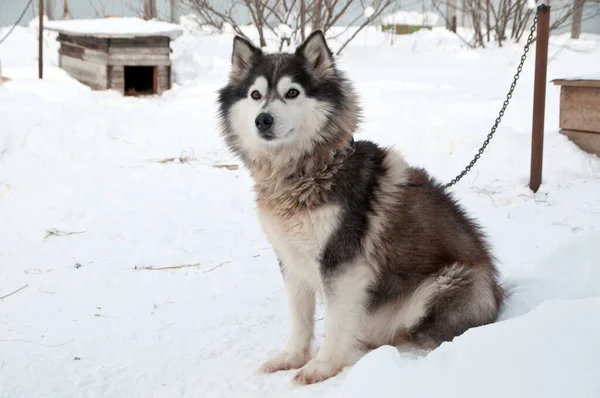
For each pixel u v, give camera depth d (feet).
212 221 22.29
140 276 17.95
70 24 44.80
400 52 60.29
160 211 22.81
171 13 74.49
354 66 52.01
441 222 12.11
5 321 15.06
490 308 11.87
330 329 11.61
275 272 18.16
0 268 18.39
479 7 65.16
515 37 68.49
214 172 27.14
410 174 12.52
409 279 11.93
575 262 14.08
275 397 10.82
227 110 12.91
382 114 33.19
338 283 11.48
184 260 19.15
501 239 19.24
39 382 11.85
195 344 13.53
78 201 23.41
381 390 8.12
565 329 7.78
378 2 68.18
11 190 24.11
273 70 12.06
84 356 13.07
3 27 68.54
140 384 11.78
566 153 26.32
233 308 15.56
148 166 27.40
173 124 33.71
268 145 11.81
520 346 7.77
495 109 33.71
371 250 11.62
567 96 27.20
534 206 22.16
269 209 11.83
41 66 41.29
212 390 11.35
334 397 8.81
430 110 33.65
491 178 25.09
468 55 57.52
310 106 11.81
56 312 15.58
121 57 41.63
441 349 8.59
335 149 11.68
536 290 13.24
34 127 28.94
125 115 34.40
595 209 21.40
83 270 18.33
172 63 47.83
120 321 15.01
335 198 11.34
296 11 59.93
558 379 6.92
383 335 12.42
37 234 20.86
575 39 71.31
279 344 13.43
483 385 7.38
